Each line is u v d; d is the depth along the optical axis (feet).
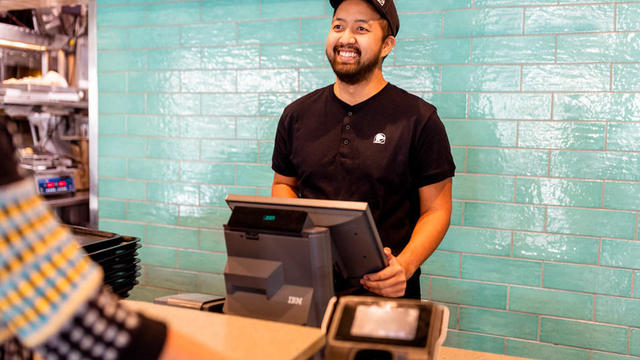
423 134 5.79
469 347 9.16
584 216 8.43
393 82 9.23
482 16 8.67
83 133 12.51
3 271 1.66
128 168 11.10
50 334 1.72
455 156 9.00
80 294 1.76
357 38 5.56
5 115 11.76
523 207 8.71
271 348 2.95
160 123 10.78
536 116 8.54
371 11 5.57
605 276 8.39
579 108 8.34
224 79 10.24
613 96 8.17
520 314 8.85
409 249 5.35
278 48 9.84
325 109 6.13
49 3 11.44
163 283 11.00
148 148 10.91
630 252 8.25
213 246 10.56
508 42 8.58
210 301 5.07
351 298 3.32
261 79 9.99
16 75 12.11
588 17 8.19
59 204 11.82
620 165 8.21
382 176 5.76
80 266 1.81
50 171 11.84
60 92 11.91
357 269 4.35
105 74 11.16
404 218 5.95
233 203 4.36
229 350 2.90
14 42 11.59
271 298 4.12
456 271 9.14
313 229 3.94
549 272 8.66
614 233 8.30
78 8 11.77
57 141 12.40
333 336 3.05
